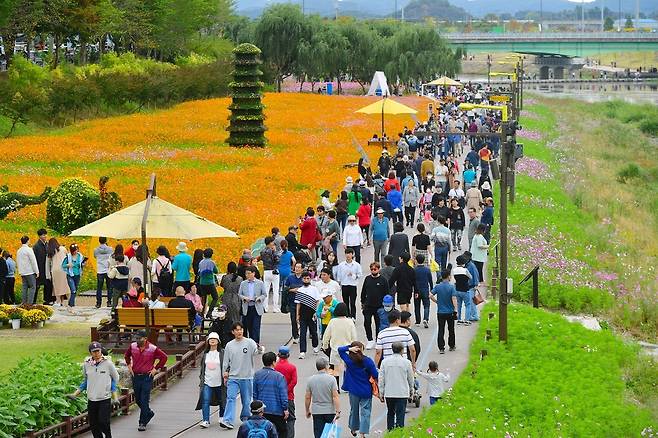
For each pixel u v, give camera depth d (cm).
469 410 3059
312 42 17200
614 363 3844
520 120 13338
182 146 9494
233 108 9538
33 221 6291
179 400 3275
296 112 11756
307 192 7050
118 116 11688
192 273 4881
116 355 3706
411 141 7944
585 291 5091
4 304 4512
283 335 4016
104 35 15125
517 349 3812
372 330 4053
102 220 3912
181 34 16762
